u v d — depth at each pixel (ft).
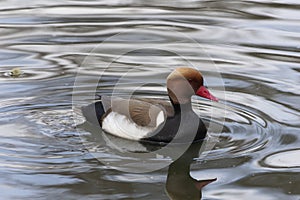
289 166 34.35
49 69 47.34
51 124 39.58
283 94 43.57
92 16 59.11
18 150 36.09
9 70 47.03
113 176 33.58
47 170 33.88
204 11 60.75
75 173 33.68
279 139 37.58
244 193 31.68
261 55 49.96
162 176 33.86
